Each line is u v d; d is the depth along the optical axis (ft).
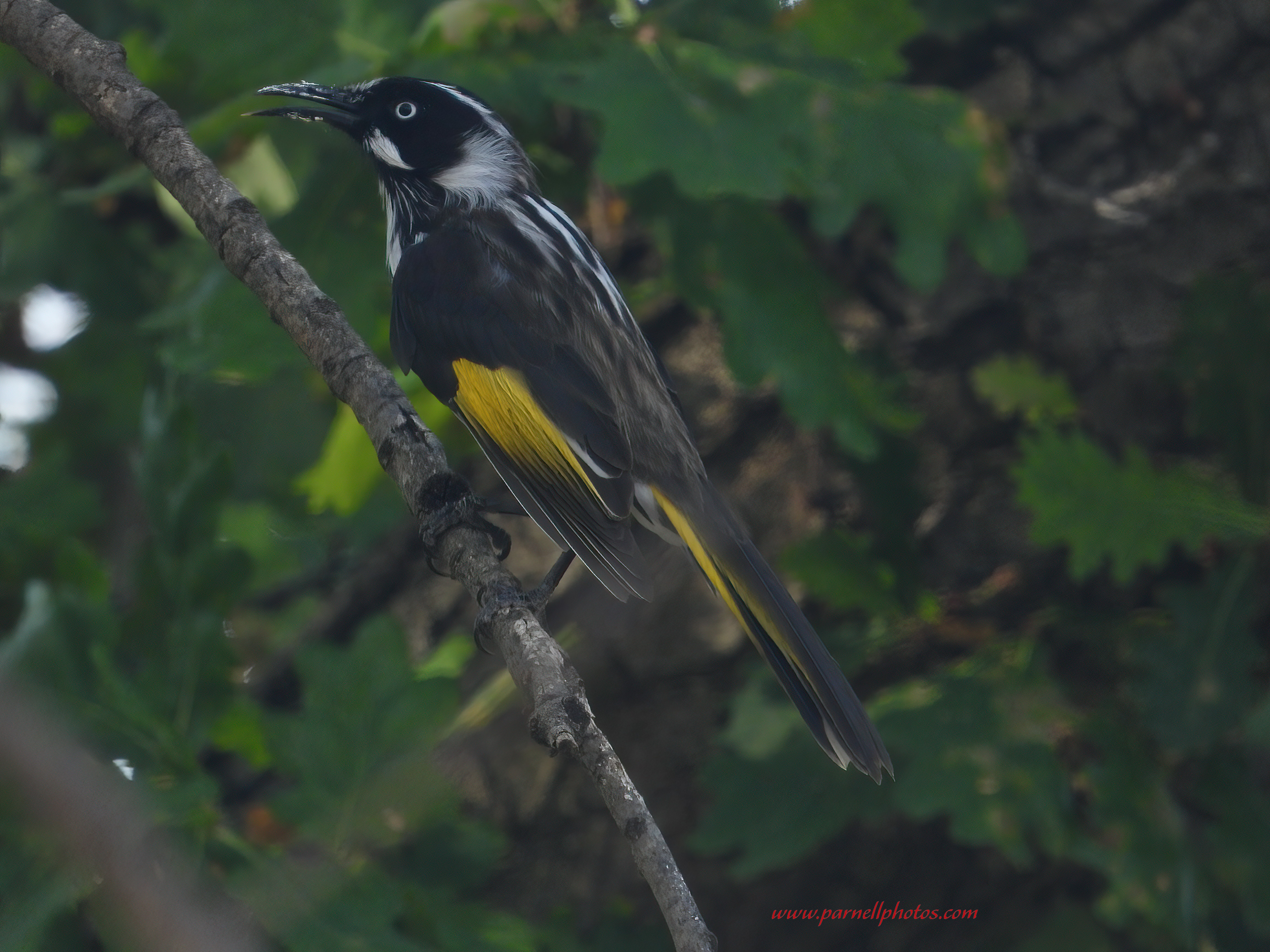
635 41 24.89
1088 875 26.99
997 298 29.63
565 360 24.67
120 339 33.68
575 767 28.37
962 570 28.73
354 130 26.73
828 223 24.06
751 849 24.98
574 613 29.81
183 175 19.99
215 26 26.32
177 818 19.56
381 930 20.11
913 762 24.35
